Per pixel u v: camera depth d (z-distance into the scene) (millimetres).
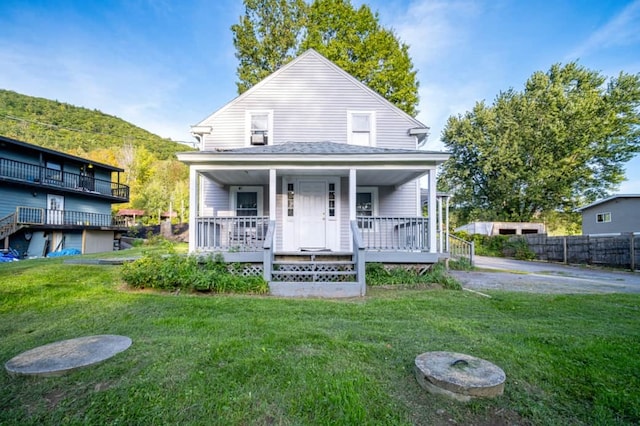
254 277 6109
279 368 2736
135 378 2561
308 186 9164
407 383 2596
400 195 10062
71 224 17828
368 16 17578
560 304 5250
